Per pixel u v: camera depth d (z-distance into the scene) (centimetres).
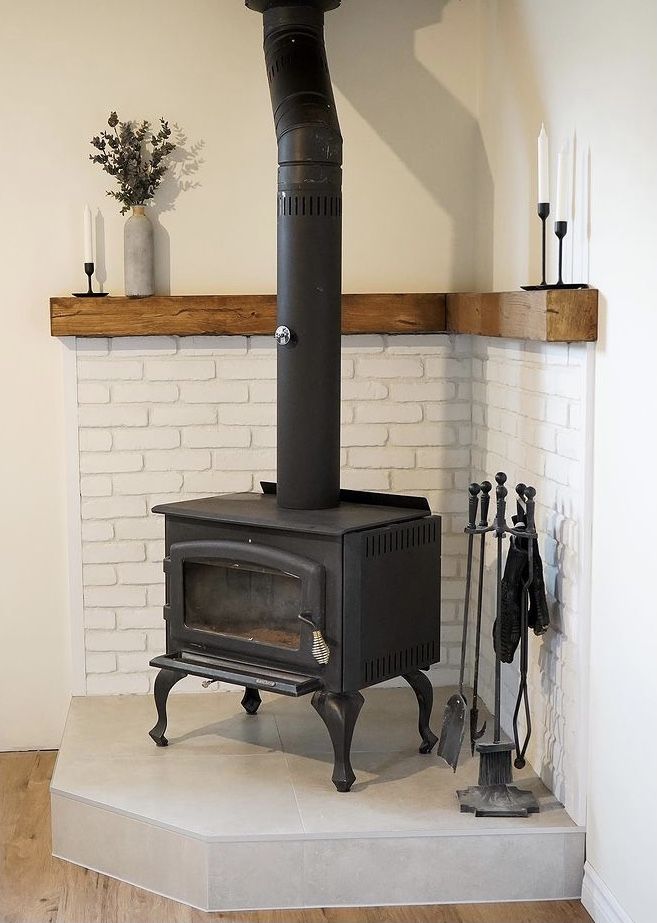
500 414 383
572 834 309
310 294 343
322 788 333
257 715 394
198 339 407
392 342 416
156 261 406
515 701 367
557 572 325
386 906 308
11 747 421
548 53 331
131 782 338
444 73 411
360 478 420
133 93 399
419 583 346
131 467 411
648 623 266
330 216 343
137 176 392
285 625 339
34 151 397
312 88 346
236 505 356
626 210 274
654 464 261
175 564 349
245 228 408
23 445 409
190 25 399
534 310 307
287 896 307
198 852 305
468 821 311
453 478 423
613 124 281
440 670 427
